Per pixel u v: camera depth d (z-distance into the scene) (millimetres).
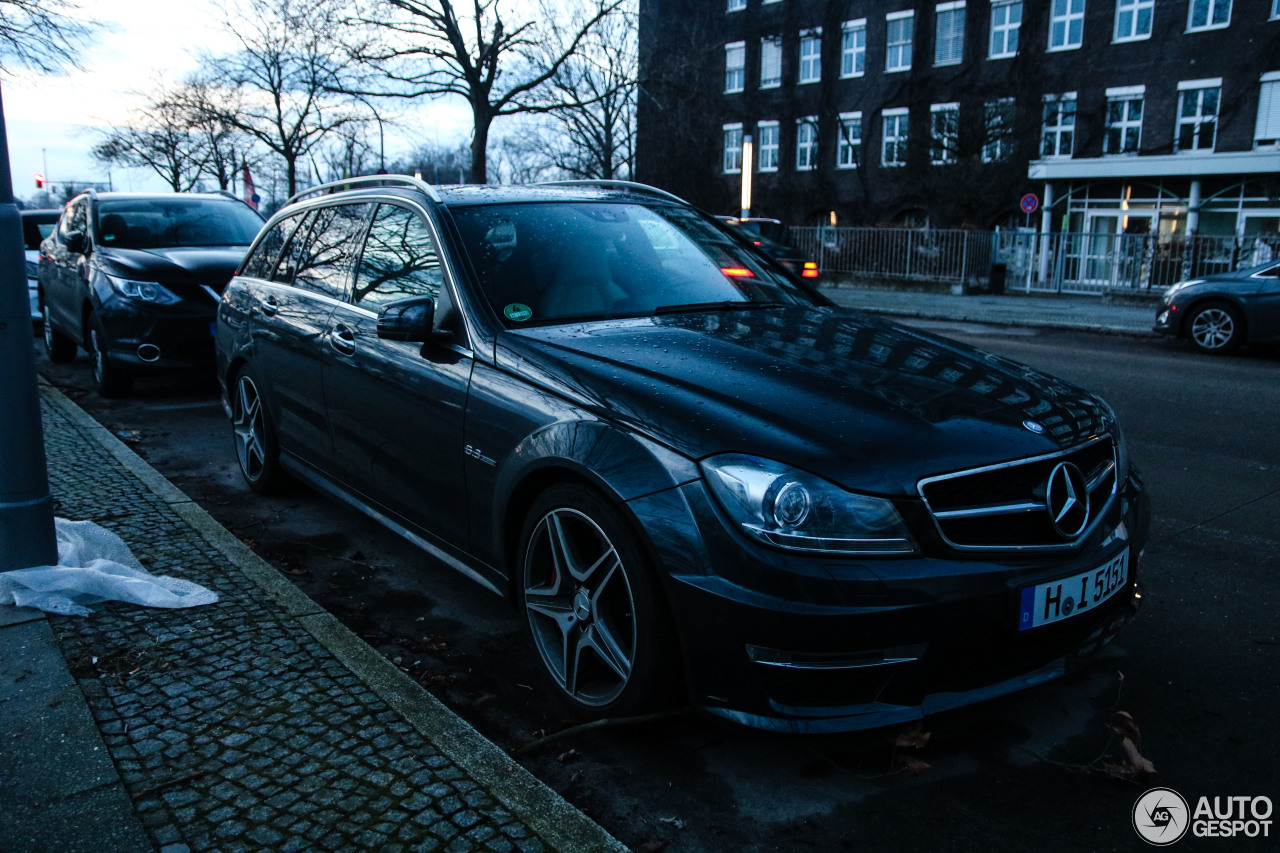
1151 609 3812
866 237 25406
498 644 3512
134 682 2930
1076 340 13844
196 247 8758
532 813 2326
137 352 7781
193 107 28750
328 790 2400
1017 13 29906
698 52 31016
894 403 2689
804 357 3014
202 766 2496
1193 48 26719
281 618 3406
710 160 37344
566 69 27781
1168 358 11500
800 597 2326
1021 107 29781
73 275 8891
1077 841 2375
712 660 2455
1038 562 2543
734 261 4141
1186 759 2742
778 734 2422
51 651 3109
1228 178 25641
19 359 3422
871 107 33875
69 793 2375
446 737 2650
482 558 3332
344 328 4055
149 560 3926
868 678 2436
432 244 3666
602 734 2869
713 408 2613
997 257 23484
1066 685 3180
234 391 5477
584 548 2916
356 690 2900
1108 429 2998
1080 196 28344
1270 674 3258
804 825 2441
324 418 4301
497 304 3377
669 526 2479
